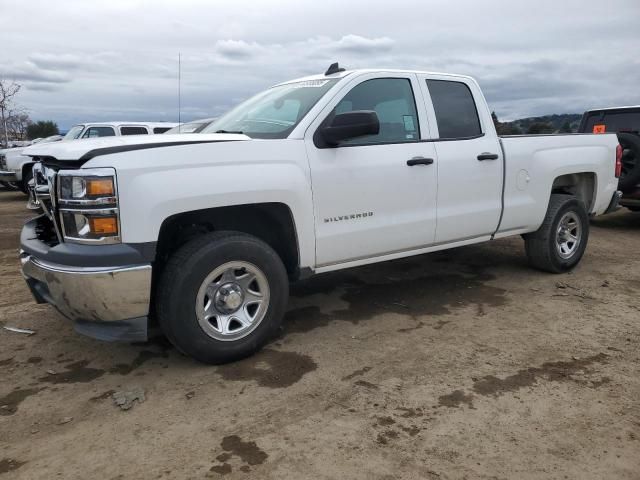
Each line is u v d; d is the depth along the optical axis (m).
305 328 4.16
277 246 3.98
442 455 2.55
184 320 3.26
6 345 3.84
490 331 4.08
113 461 2.52
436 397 3.09
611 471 2.44
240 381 3.29
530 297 4.89
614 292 5.04
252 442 2.66
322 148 3.78
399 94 4.33
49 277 3.12
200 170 3.22
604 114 9.08
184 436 2.71
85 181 2.97
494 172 4.79
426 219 4.37
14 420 2.87
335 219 3.87
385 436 2.71
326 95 3.91
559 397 3.08
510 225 5.07
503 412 2.93
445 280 5.45
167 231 3.45
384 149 4.10
